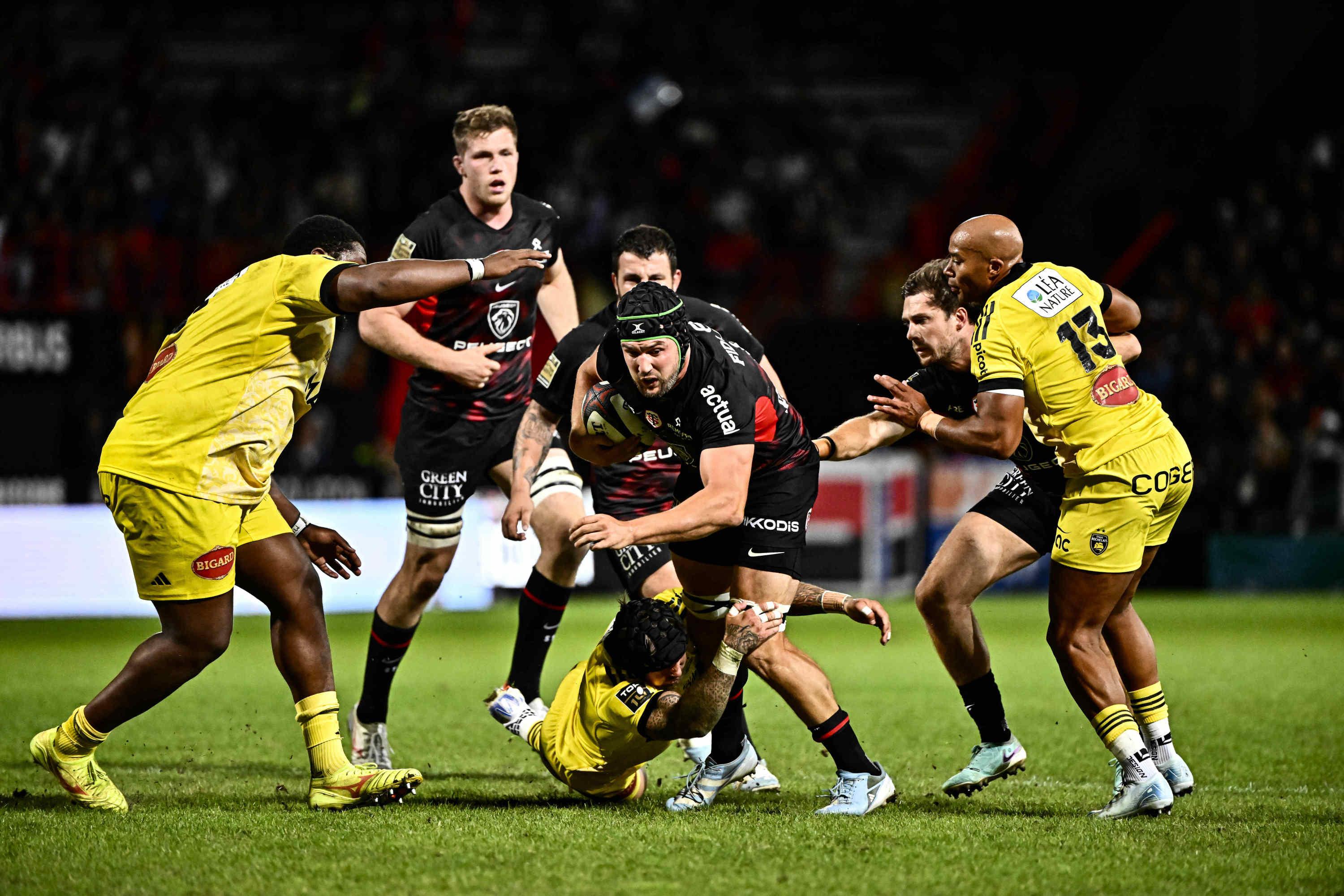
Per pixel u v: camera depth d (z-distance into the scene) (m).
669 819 17.16
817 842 15.74
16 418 55.59
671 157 78.38
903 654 40.47
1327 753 23.11
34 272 60.72
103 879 14.17
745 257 73.69
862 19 94.50
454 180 74.44
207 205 70.88
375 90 78.81
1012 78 92.81
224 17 90.00
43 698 29.77
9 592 50.38
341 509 52.84
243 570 18.12
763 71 92.38
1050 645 18.33
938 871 14.47
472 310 23.95
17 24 74.88
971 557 19.69
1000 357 18.00
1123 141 85.25
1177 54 84.88
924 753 23.41
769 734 25.31
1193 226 78.50
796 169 81.62
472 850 15.34
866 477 57.47
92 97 75.12
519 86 85.69
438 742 24.81
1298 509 62.16
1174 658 37.09
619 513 23.77
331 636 45.22
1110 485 17.84
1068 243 85.50
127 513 17.22
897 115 91.50
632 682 17.55
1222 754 22.97
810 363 58.06
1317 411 65.25
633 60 85.62
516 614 51.78
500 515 54.22
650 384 16.53
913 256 78.00
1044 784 20.56
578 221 74.19
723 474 16.53
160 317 58.62
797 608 18.19
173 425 17.16
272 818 17.19
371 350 62.03
